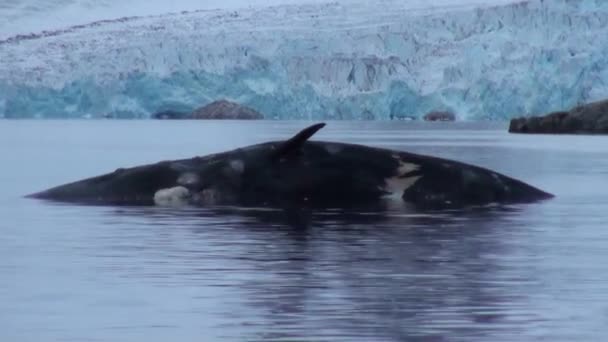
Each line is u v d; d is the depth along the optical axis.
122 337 24.89
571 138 156.62
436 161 57.50
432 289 30.88
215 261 36.47
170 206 54.38
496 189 57.81
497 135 169.75
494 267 35.22
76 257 37.69
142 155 114.56
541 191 60.94
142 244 41.03
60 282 32.31
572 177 79.31
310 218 49.53
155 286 31.53
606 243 41.66
